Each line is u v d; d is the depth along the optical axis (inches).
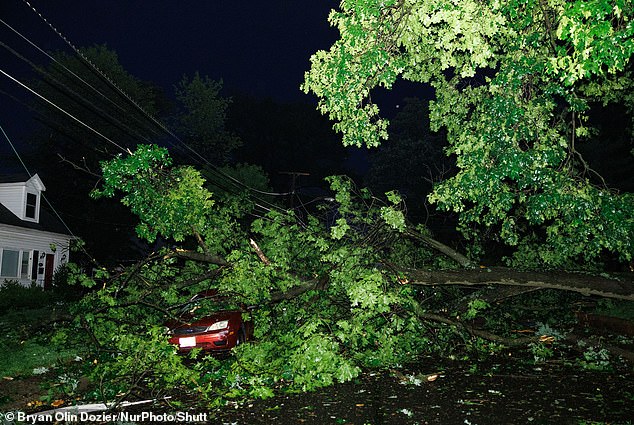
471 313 451.8
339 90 325.7
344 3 303.4
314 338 346.9
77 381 345.1
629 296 438.6
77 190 1373.0
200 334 454.0
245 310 475.8
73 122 1386.6
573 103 394.6
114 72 1460.4
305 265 528.1
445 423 249.8
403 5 324.2
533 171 369.1
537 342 448.1
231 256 463.2
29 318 684.1
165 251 486.6
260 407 288.2
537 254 526.6
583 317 653.3
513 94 363.6
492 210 416.2
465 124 405.4
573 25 239.3
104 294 443.2
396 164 1939.0
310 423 254.5
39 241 1178.0
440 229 1284.4
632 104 462.9
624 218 377.4
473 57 300.5
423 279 452.8
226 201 591.5
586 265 536.7
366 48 325.1
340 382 348.5
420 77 420.5
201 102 1975.9
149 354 343.0
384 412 271.1
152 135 1561.3
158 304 482.0
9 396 312.8
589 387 327.0
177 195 472.4
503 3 299.7
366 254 446.0
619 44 251.3
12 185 1131.3
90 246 1312.7
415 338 445.4
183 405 298.0
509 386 331.9
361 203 519.8
